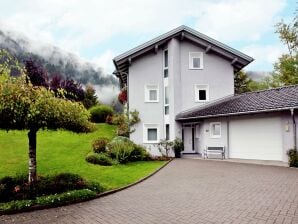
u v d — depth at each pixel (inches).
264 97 808.3
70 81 1537.9
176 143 915.4
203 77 1001.5
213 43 983.6
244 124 802.8
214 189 413.1
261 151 757.9
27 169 561.6
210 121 887.7
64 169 577.6
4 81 355.3
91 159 664.4
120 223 280.4
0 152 708.0
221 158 844.0
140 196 388.8
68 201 353.4
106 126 1246.9
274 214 287.4
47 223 284.7
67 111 382.0
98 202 362.3
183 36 980.6
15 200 346.6
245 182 455.2
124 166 675.4
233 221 272.1
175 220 283.3
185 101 986.7
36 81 1219.2
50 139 910.4
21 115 342.6
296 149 663.1
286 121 693.3
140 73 988.6
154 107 989.8
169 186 447.8
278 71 1521.9
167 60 995.9
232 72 1016.9
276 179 472.1
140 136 975.0
